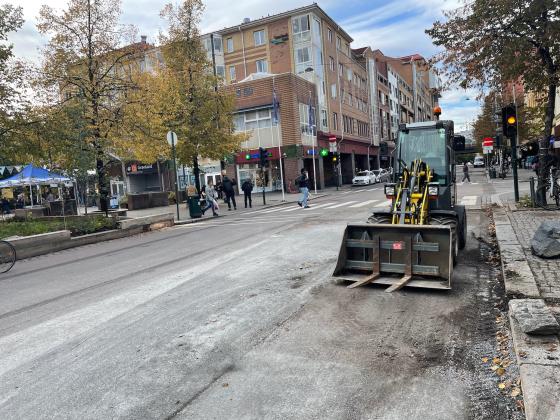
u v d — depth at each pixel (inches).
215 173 1675.7
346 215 628.7
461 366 159.3
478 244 375.9
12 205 1460.4
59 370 174.2
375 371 158.4
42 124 645.3
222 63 1921.8
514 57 504.1
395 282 254.7
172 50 1010.1
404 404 136.9
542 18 493.4
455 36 537.0
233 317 222.2
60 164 687.7
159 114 850.8
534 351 153.0
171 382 158.7
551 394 126.3
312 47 1793.8
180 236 568.7
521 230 392.2
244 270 324.2
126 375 166.2
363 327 199.9
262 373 161.3
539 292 218.7
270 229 547.2
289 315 220.1
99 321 230.5
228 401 143.9
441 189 330.6
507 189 936.9
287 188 1520.7
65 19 713.6
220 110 1034.1
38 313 255.1
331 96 1911.9
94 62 721.6
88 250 515.5
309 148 1608.0
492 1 492.4
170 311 238.5
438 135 339.6
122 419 137.2
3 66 634.2
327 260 338.0
